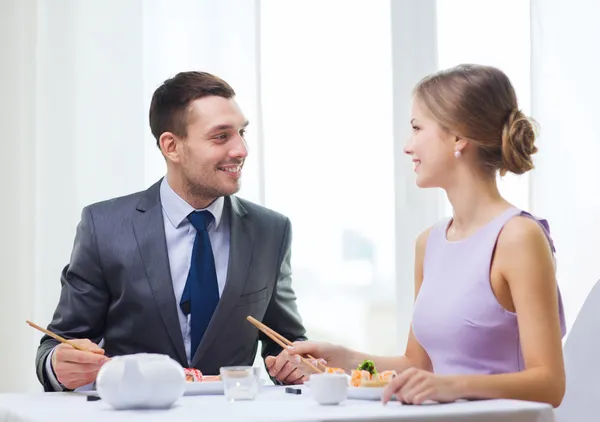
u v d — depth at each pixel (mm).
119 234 2863
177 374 1938
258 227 3004
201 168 2861
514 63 4129
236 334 2869
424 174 2465
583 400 2889
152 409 1933
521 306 2250
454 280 2389
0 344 3641
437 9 4129
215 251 2936
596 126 4016
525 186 4055
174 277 2883
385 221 4047
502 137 2393
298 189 3977
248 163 3832
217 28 3859
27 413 1900
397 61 4086
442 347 2391
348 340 3996
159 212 2902
